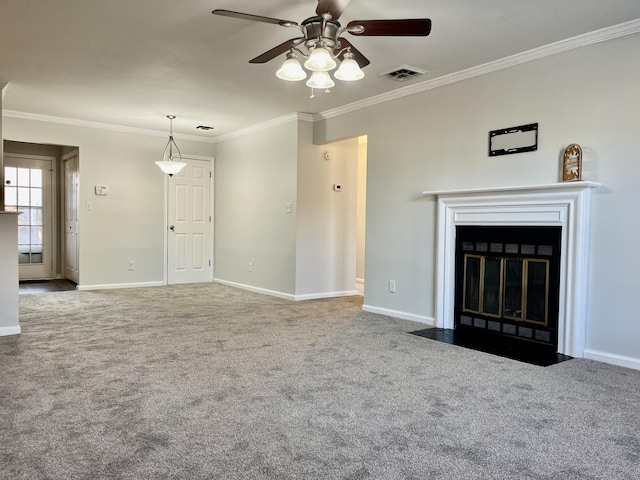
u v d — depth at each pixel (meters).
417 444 2.00
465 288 4.18
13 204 7.29
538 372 3.01
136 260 6.92
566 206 3.41
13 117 5.88
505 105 3.84
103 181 6.60
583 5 2.85
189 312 4.93
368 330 4.17
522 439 2.06
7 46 3.65
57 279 7.55
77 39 3.50
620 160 3.18
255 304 5.50
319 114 5.74
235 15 2.34
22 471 1.74
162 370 2.94
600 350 3.29
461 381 2.82
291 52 2.65
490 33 3.29
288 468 1.79
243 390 2.61
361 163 7.22
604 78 3.25
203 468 1.78
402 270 4.74
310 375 2.88
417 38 3.38
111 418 2.22
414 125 4.60
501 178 3.87
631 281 3.14
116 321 4.42
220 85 4.61
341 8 2.34
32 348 3.43
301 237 5.88
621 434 2.12
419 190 4.56
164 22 3.20
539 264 3.62
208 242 7.59
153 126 6.68
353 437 2.06
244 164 6.85
